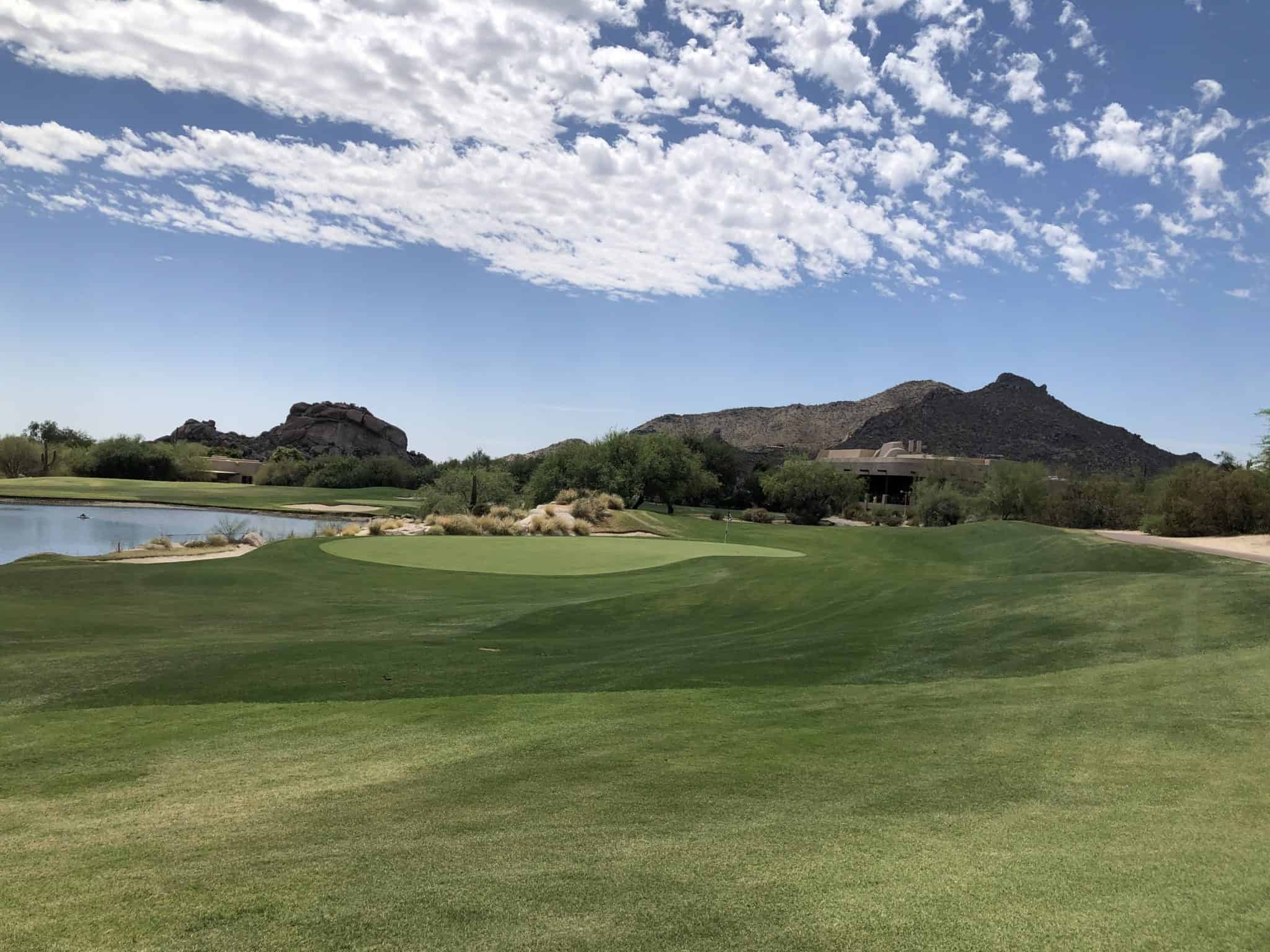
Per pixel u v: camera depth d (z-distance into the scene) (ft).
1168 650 30.94
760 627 42.75
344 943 10.87
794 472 224.74
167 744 23.29
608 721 24.32
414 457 575.38
